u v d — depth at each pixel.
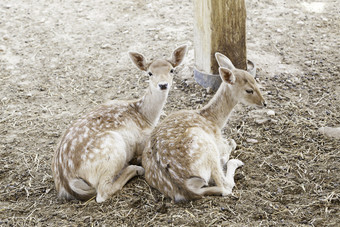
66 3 6.60
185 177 4.25
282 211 4.23
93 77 5.52
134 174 4.46
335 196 4.29
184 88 5.30
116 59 5.71
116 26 6.16
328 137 4.72
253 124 4.90
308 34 5.86
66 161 4.34
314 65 5.45
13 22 6.27
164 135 4.38
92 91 5.36
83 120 4.48
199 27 5.19
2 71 5.62
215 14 5.07
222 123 4.67
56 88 5.41
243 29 5.16
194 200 4.29
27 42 5.97
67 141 4.38
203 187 4.37
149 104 4.66
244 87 4.62
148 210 4.28
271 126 4.86
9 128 5.02
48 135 4.94
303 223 4.16
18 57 5.78
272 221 4.16
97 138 4.38
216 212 4.21
